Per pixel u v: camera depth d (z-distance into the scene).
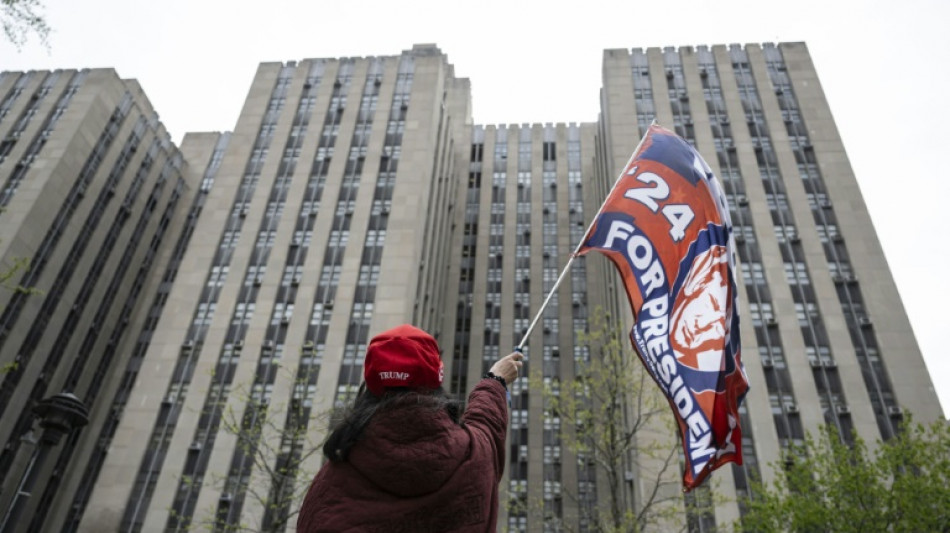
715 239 7.34
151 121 70.19
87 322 57.91
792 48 63.72
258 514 39.66
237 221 57.94
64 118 58.50
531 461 58.44
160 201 70.00
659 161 7.84
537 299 70.50
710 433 6.09
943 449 24.94
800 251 50.97
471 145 84.12
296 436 30.38
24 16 14.23
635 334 6.92
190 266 54.97
